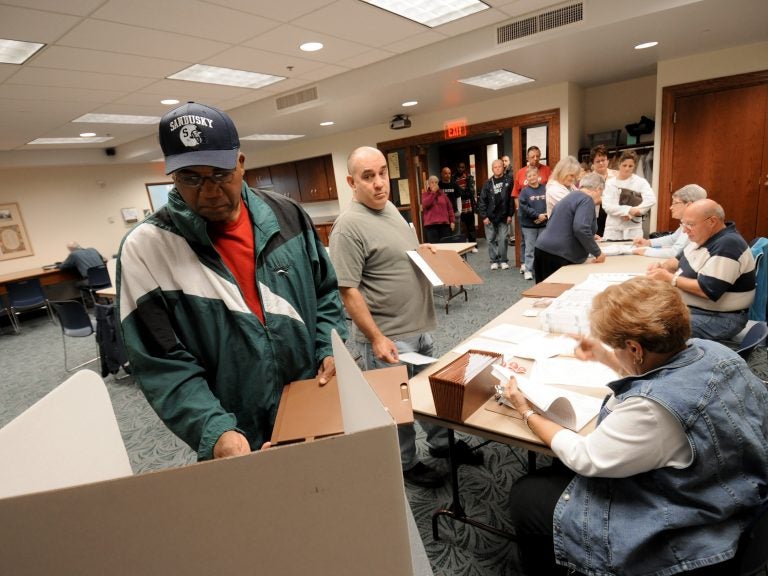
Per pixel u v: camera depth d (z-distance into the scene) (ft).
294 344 3.52
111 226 26.04
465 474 6.44
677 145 14.92
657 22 10.07
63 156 22.39
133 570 1.19
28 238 22.99
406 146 22.17
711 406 2.74
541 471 4.11
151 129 19.62
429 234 19.67
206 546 1.20
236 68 12.39
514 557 5.03
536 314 6.51
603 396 4.08
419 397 4.46
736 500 2.76
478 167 26.78
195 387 3.00
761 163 13.70
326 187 26.68
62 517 1.09
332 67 13.55
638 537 2.91
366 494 1.21
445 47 12.46
